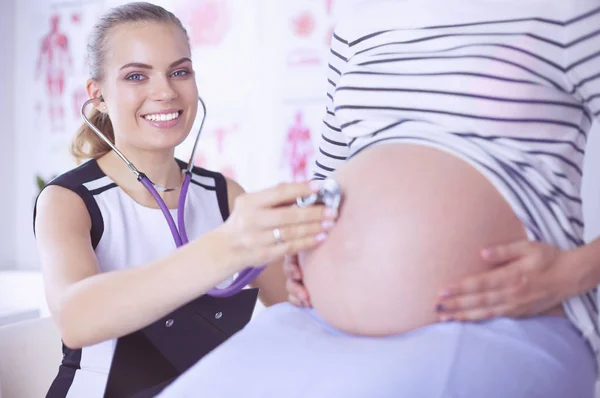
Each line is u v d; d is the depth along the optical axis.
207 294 1.08
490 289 0.71
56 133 3.01
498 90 0.77
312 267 0.81
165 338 1.07
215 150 2.68
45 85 3.03
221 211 1.47
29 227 3.09
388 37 0.88
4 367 1.42
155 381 1.08
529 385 0.68
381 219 0.75
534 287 0.71
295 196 0.76
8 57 3.08
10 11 3.08
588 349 0.77
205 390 0.71
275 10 2.54
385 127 0.85
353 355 0.69
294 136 2.52
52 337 1.51
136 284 0.84
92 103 1.40
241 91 2.62
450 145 0.78
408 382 0.66
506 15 0.79
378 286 0.74
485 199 0.75
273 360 0.71
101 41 1.33
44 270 1.11
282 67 2.53
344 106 0.89
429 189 0.75
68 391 1.23
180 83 1.34
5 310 2.21
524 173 0.78
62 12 2.97
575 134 0.80
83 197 1.27
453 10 0.83
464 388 0.66
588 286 0.74
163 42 1.30
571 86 0.77
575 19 0.75
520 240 0.75
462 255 0.73
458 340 0.68
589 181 1.47
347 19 0.96
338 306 0.77
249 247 0.77
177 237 1.28
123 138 1.33
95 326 0.86
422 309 0.74
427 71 0.82
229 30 2.63
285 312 0.82
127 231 1.31
